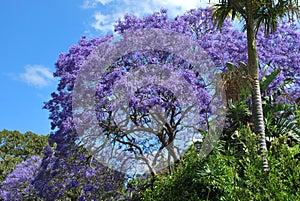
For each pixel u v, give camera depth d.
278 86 14.84
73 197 15.69
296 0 11.47
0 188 23.27
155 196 11.30
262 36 16.61
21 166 20.98
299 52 17.30
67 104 13.55
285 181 6.20
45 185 14.62
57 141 13.71
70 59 14.13
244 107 12.47
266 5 11.79
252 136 6.68
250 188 6.39
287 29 17.38
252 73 11.06
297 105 13.90
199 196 10.04
